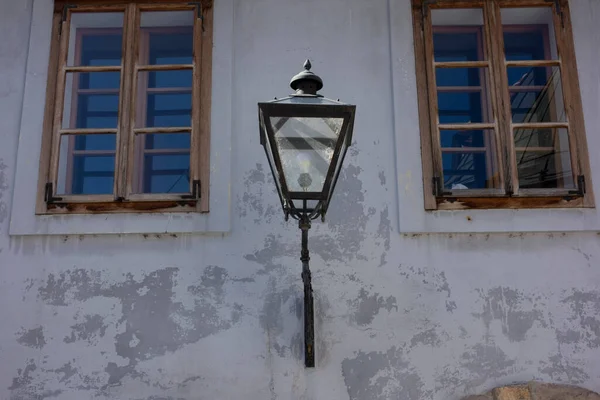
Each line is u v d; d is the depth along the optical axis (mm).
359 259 3988
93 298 3924
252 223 4039
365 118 4223
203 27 4328
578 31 4348
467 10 4422
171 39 4578
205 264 3969
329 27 4402
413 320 3895
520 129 4266
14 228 4000
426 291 3941
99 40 4641
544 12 4465
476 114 4504
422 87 4230
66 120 4332
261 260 3980
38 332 3875
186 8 4367
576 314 3918
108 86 4531
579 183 4074
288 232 4027
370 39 4379
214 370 3811
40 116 4188
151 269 3961
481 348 3857
